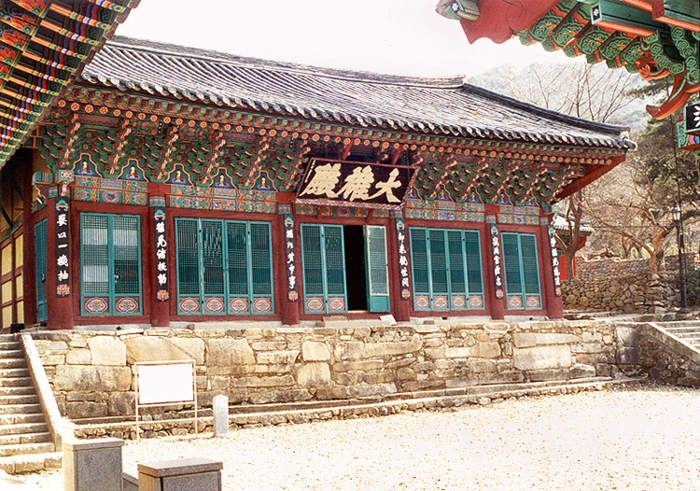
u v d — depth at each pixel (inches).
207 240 945.5
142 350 812.6
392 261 1073.5
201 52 1181.7
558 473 537.3
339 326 991.0
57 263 836.0
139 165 906.7
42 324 869.8
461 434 730.8
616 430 719.1
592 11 257.8
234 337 861.8
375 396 924.0
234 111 850.8
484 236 1156.5
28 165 929.5
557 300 1195.9
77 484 428.1
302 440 721.6
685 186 1836.9
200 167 940.0
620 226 2064.5
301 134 931.3
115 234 887.1
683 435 680.4
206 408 832.9
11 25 375.6
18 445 615.8
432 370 973.2
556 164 1187.3
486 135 1010.1
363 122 924.0
